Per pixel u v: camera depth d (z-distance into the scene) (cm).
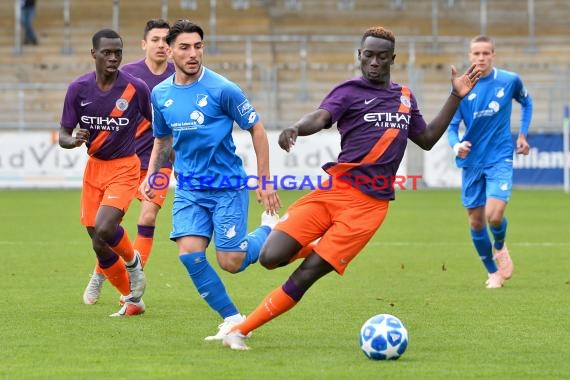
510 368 2366
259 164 2695
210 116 2702
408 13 12475
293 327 2953
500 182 3831
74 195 9269
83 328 2919
